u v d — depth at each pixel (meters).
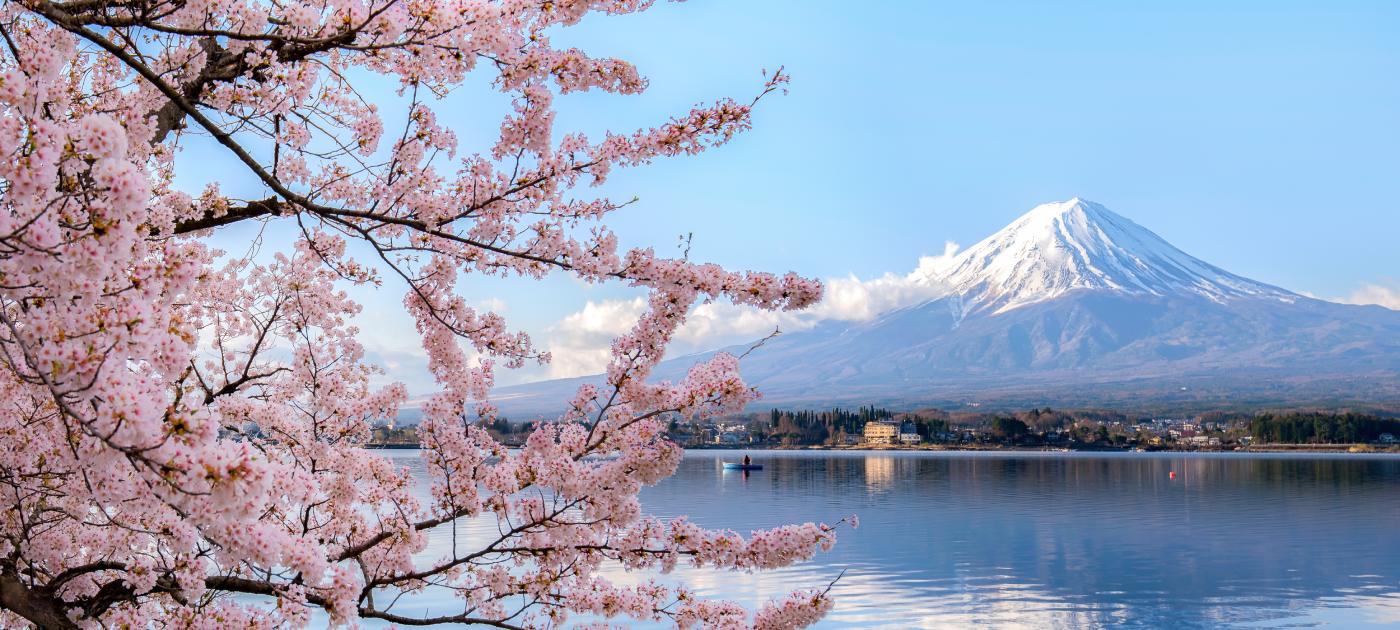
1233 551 64.50
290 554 4.67
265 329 7.55
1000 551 63.25
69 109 6.16
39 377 4.14
